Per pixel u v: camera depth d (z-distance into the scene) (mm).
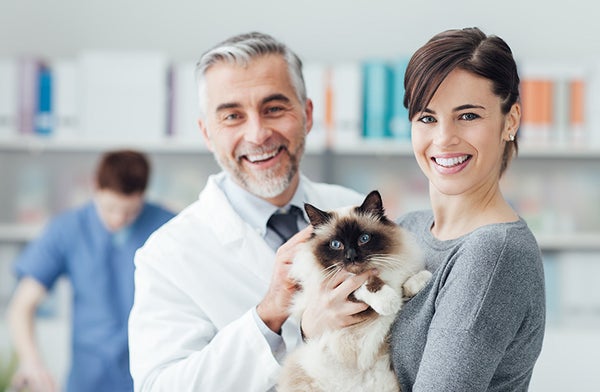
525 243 1300
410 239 1530
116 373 3154
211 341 1631
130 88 3568
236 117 1822
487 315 1244
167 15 4031
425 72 1339
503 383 1341
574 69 3559
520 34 3938
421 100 1348
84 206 3311
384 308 1381
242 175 1856
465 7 3951
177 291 1777
